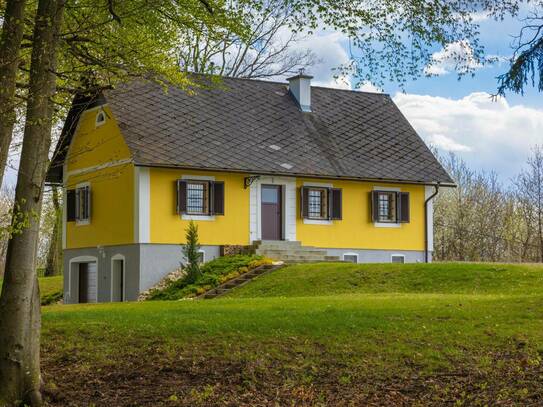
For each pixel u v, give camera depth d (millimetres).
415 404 11594
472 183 55812
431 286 24812
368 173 34812
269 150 33625
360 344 14023
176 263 30844
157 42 18172
